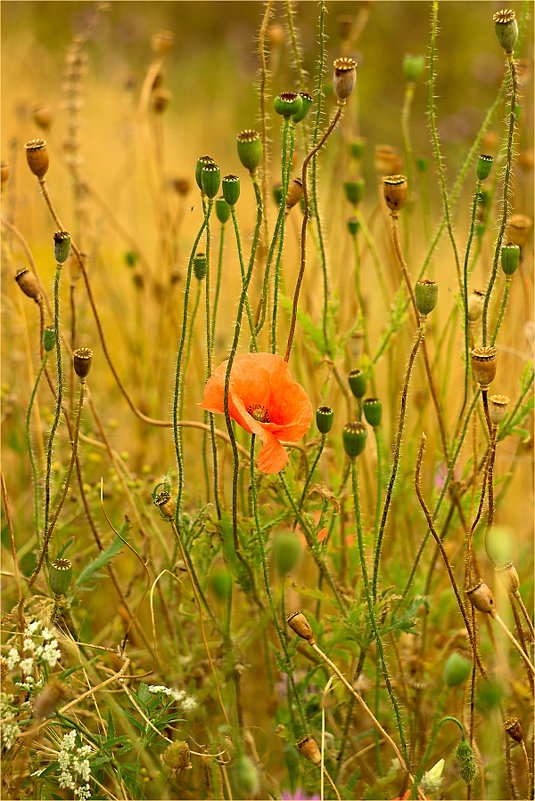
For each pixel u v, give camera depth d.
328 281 1.55
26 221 2.09
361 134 4.05
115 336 1.91
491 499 1.40
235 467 1.42
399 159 1.64
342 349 1.55
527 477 1.70
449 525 1.55
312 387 1.61
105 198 2.41
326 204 1.97
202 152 3.27
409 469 1.62
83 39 1.80
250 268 1.38
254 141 1.39
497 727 1.46
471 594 1.37
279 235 1.44
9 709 1.39
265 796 1.50
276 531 1.49
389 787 1.52
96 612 1.64
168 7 4.56
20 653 1.44
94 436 1.69
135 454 1.77
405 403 1.40
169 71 4.20
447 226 1.52
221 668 1.51
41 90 2.92
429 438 1.68
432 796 1.48
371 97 4.23
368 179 3.83
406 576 1.55
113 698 1.46
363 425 1.41
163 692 1.42
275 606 1.52
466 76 4.20
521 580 1.64
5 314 1.72
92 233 1.83
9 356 1.73
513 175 1.53
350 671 1.53
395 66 4.34
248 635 1.55
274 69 1.67
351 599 1.49
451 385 1.86
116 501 1.65
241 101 4.14
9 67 2.98
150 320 1.84
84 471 1.68
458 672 1.40
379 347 1.56
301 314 1.53
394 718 1.53
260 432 1.39
